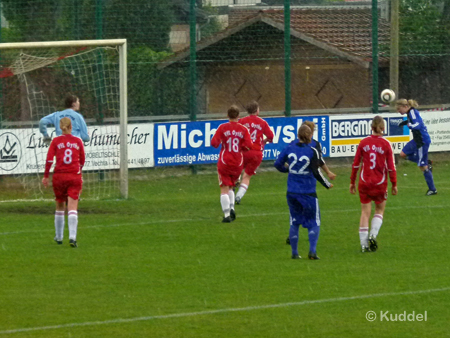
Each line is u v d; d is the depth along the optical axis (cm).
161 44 7638
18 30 7281
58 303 2967
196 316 2795
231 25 8131
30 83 7175
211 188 6531
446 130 8112
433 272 3447
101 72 7262
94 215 5084
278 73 8362
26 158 6488
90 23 7281
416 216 4934
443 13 8612
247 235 4366
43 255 3838
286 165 3916
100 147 6688
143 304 2952
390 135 7894
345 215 5000
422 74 8675
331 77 8462
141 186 6669
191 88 7400
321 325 2691
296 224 3731
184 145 7200
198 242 4166
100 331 2620
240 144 4803
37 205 5606
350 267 3550
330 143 7656
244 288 3183
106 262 3675
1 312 2848
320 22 8569
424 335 2589
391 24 7894
